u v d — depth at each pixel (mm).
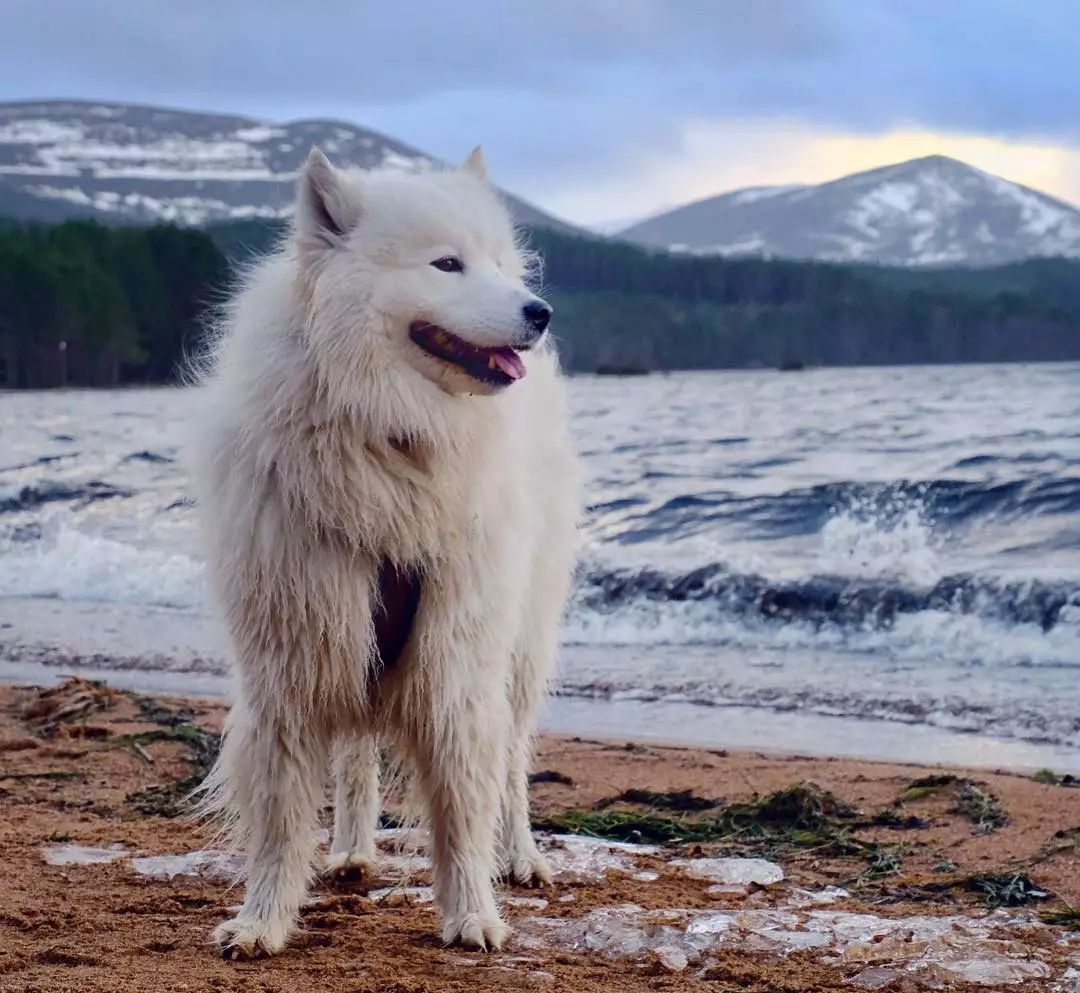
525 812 2182
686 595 4594
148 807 2516
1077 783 2570
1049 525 5438
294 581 1812
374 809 2166
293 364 1808
